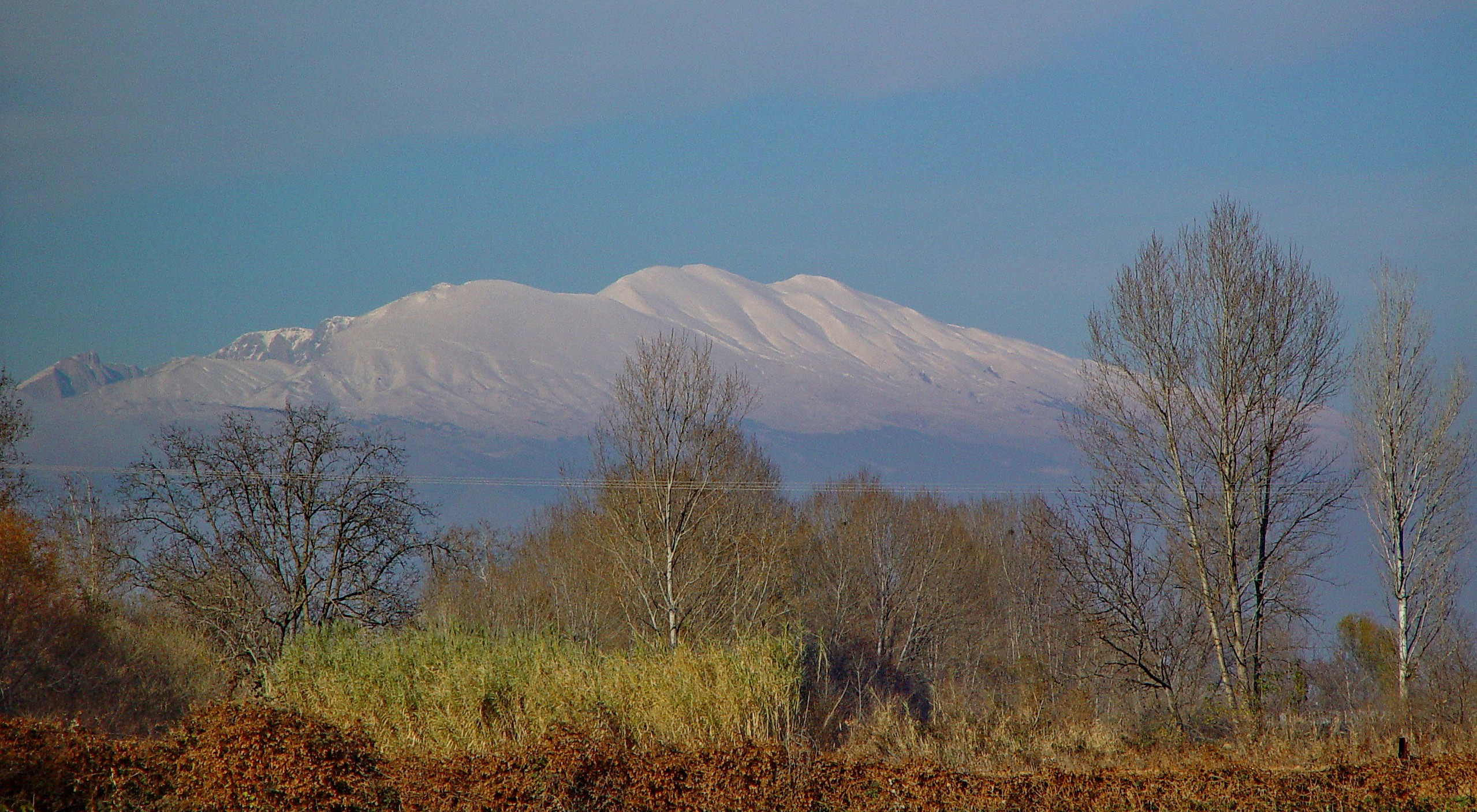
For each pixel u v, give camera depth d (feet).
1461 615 204.54
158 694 172.35
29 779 83.56
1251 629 175.22
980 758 131.95
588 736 104.47
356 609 192.44
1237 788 103.19
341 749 94.12
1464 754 119.44
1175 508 184.14
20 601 173.47
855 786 102.06
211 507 191.83
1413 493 210.59
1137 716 173.37
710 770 100.12
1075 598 177.17
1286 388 181.37
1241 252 185.16
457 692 126.00
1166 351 186.39
